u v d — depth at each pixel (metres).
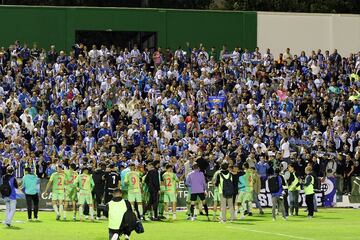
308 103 79.94
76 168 57.66
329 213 61.12
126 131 68.88
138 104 74.25
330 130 75.62
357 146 74.56
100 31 91.12
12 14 87.69
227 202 53.44
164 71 81.44
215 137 70.94
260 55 86.38
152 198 52.12
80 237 42.34
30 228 46.88
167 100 76.25
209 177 62.62
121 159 56.59
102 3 116.94
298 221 53.44
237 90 80.12
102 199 51.75
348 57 94.38
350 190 68.50
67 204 54.09
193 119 73.25
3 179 47.00
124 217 34.72
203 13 92.56
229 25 93.31
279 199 56.38
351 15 95.94
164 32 91.81
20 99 72.94
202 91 78.56
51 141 65.56
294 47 94.88
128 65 81.56
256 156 67.44
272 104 78.50
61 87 75.00
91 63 80.25
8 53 80.62
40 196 60.16
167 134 70.56
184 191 62.41
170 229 47.03
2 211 59.47
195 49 86.00
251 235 43.94
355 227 49.12
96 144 65.62
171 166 53.88
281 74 84.31
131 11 90.94
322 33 95.44
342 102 81.19
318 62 86.94
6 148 62.81
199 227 48.38
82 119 72.38
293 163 65.06
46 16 88.69
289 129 73.94
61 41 89.12
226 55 86.00
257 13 93.75
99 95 75.19
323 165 68.62
